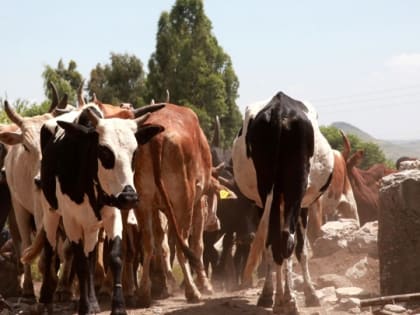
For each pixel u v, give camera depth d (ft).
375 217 80.02
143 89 215.31
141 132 36.52
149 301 43.91
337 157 68.18
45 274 42.06
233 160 43.37
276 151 37.17
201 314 39.32
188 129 45.78
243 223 60.44
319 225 59.52
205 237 61.36
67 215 37.88
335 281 44.80
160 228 46.19
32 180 46.39
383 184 41.83
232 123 198.29
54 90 50.44
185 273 45.55
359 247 51.13
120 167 34.76
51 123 41.37
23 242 52.01
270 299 40.45
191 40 193.98
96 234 38.24
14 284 52.11
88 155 36.04
